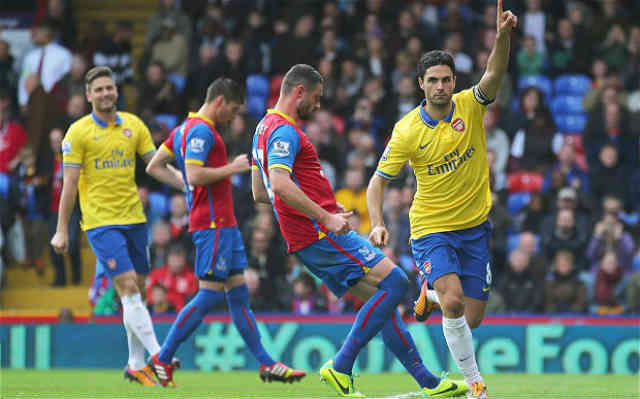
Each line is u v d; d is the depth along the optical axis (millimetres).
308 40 50906
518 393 24469
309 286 38531
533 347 35656
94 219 25484
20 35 56344
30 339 37375
